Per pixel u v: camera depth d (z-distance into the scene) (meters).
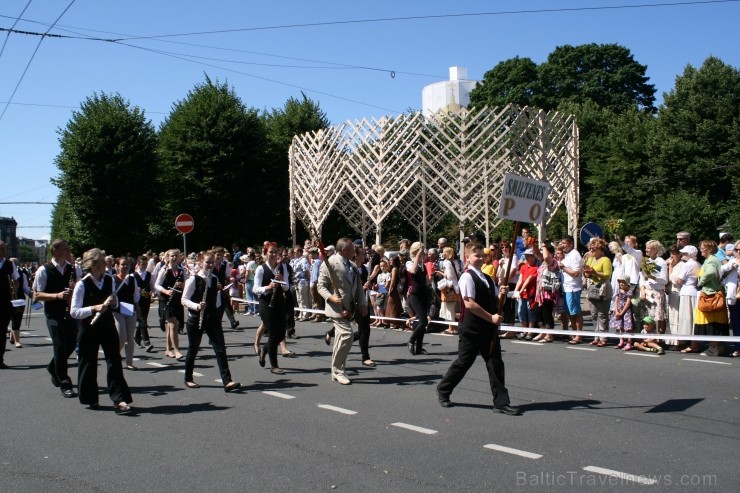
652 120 36.53
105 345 7.73
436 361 10.66
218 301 8.86
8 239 110.50
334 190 22.02
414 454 5.89
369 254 15.80
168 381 9.46
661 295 11.20
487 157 18.22
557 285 12.36
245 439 6.46
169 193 34.53
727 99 33.19
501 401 7.27
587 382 8.76
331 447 6.15
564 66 45.38
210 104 33.91
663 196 33.56
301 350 12.15
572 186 19.20
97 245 33.72
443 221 33.88
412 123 19.47
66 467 5.73
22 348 13.13
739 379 8.77
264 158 35.25
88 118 33.09
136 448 6.24
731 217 30.52
